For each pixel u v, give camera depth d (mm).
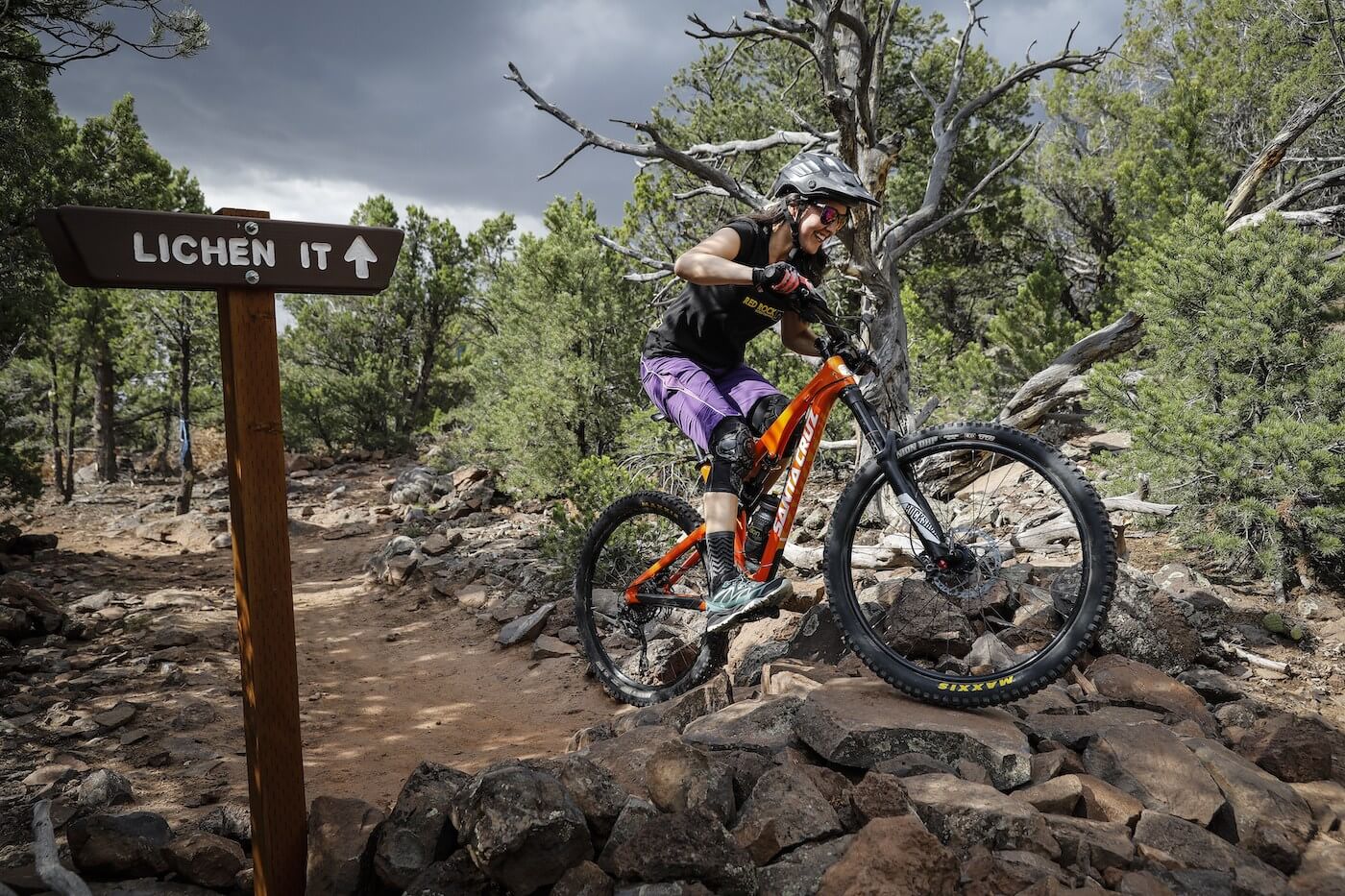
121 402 25672
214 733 4516
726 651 3852
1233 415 5484
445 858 2391
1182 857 2338
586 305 12422
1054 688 3340
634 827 2309
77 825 2734
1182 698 3289
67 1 6402
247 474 2398
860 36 6340
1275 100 13398
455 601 7750
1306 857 2436
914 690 2922
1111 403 6336
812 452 3178
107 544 13547
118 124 11570
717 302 3236
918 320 11734
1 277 9906
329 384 23703
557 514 7566
